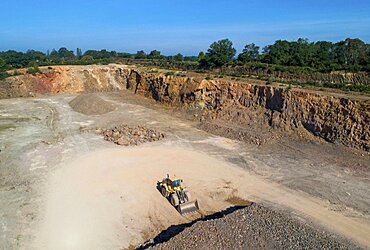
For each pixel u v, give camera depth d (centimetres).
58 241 1827
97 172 2695
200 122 4234
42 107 5022
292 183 2538
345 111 3225
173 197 2206
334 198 2302
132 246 1811
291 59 5453
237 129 3769
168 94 5175
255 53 6169
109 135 3597
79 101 5003
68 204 2197
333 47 5959
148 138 3538
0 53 9006
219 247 1681
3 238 1827
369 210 2145
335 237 1844
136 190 2414
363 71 4394
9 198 2255
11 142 3381
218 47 6212
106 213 2111
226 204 2270
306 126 3459
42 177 2583
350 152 2978
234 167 2844
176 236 1759
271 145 3328
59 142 3416
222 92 4478
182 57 8988
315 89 3938
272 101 3875
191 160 2992
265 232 1831
